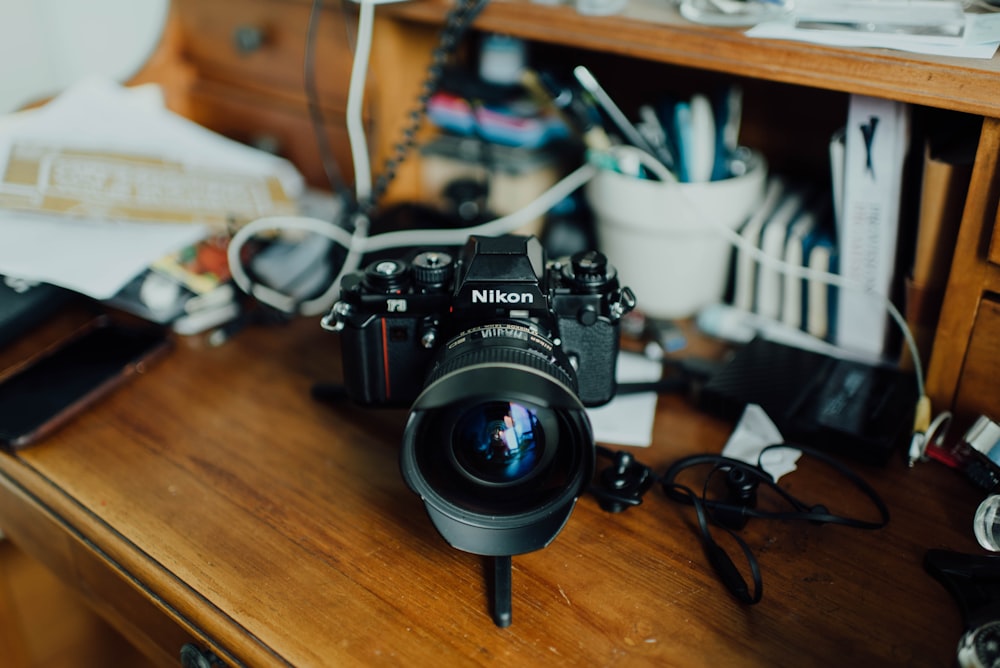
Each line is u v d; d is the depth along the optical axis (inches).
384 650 20.9
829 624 21.5
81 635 43.3
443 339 25.0
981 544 23.4
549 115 36.6
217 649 22.2
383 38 34.0
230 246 33.3
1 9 45.8
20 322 32.1
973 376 26.1
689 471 26.8
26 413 28.4
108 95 40.0
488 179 36.0
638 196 30.9
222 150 39.6
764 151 35.9
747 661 20.6
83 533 25.3
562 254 35.4
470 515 22.5
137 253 32.8
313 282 35.7
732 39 26.5
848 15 26.4
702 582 22.9
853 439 26.5
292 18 37.1
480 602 22.4
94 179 35.4
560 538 24.3
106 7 46.4
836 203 29.5
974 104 22.9
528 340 22.9
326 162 38.7
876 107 26.9
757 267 32.8
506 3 31.0
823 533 24.3
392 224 36.0
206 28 40.6
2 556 40.6
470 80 36.4
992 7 27.3
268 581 22.9
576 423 21.0
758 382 29.2
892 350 31.0
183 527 24.6
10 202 33.1
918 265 27.5
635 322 33.2
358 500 25.8
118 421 28.9
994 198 23.7
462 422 22.8
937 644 21.0
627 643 21.1
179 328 33.0
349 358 26.0
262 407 29.6
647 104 37.1
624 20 28.5
